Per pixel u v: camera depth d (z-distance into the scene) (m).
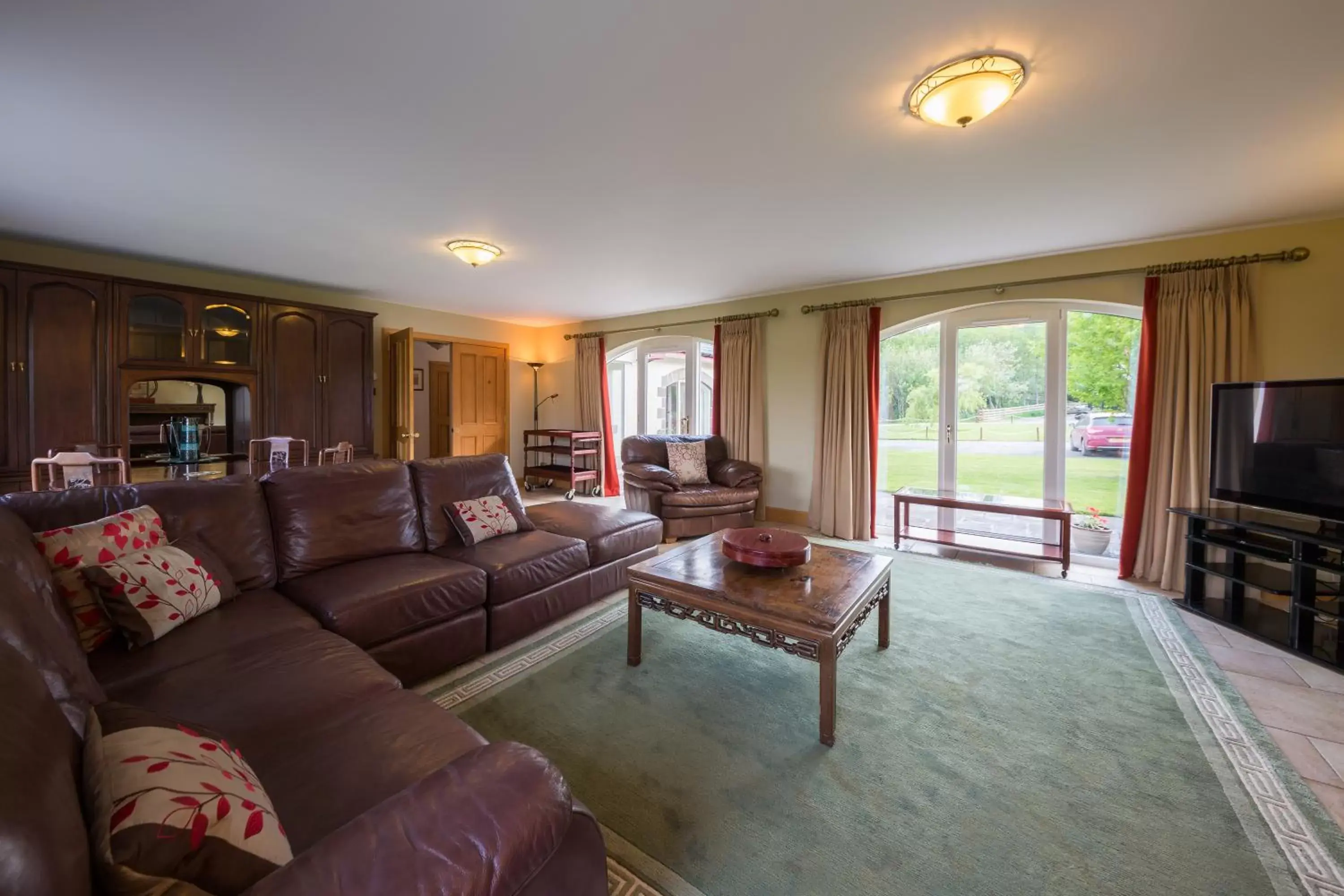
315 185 2.74
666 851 1.37
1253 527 2.62
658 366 6.52
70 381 3.69
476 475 3.03
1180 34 1.62
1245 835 1.43
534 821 0.74
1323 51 1.69
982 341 4.30
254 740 1.14
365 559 2.41
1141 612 2.96
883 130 2.18
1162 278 3.44
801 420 5.10
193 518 2.01
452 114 2.08
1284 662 2.38
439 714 1.27
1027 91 1.91
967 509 3.97
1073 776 1.66
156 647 1.54
